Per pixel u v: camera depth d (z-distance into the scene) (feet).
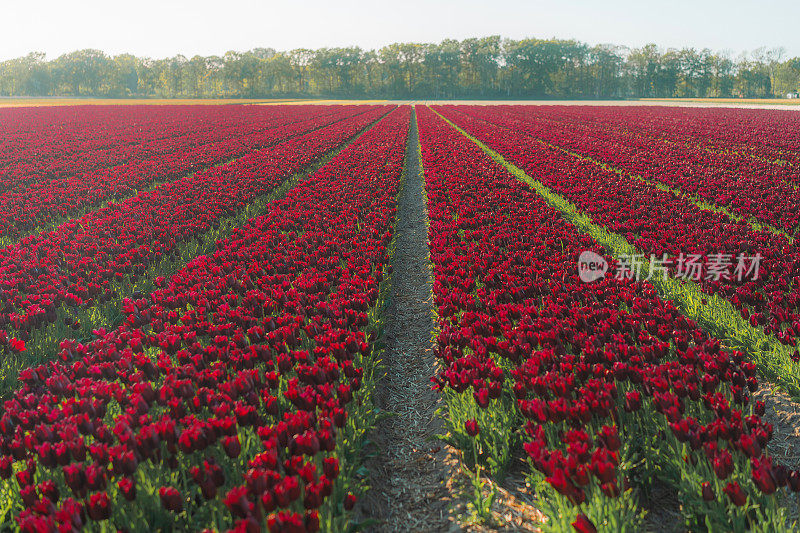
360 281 27.14
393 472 16.78
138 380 16.92
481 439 16.08
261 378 17.28
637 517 13.32
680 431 13.44
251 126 146.41
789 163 73.10
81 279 28.86
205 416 16.19
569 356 18.10
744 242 31.12
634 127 131.03
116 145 105.60
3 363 20.98
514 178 61.93
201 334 21.90
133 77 614.75
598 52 563.48
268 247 36.55
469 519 14.12
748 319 22.75
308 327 20.70
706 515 12.49
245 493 10.66
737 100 404.36
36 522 10.31
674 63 554.46
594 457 11.93
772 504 12.09
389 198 49.88
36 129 137.59
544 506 13.44
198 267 31.73
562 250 33.65
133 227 41.11
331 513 12.33
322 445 13.41
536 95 565.12
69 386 16.43
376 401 20.25
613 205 45.88
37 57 591.37
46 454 13.03
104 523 11.59
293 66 589.73
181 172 72.02
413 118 193.47
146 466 13.73
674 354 19.51
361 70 583.17
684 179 59.06
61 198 52.19
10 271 29.94
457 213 46.83
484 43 573.74
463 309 24.17
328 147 94.07
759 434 13.43
